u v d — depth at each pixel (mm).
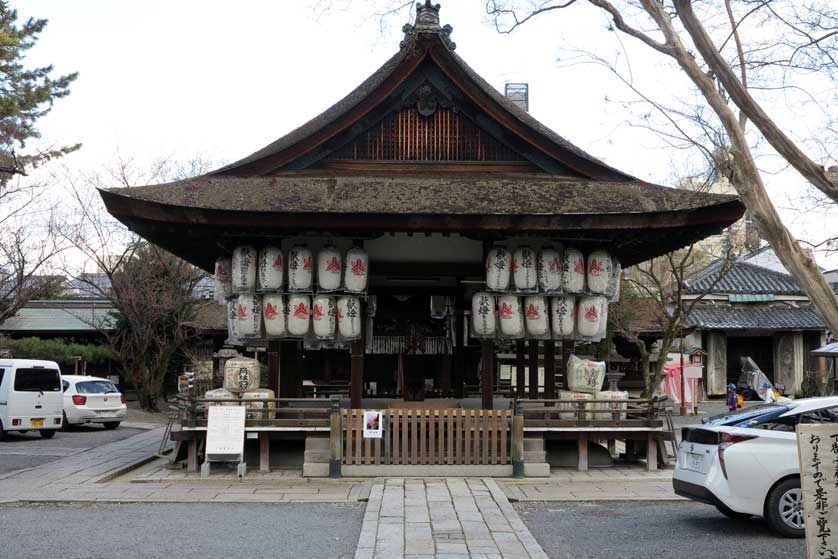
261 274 13617
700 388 37875
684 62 7441
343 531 9141
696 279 38531
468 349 18578
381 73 15609
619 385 34781
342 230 13164
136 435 22516
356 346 13820
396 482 12203
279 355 14672
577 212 12844
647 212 12609
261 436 13477
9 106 20438
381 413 12984
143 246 30688
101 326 33906
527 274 13617
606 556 8062
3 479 13039
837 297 6625
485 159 14836
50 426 21734
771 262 45594
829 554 6348
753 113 7148
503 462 13055
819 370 37625
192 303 31844
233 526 9414
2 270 29453
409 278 16516
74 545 8414
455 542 8289
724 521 9938
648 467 13898
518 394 16734
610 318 28438
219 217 12570
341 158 14711
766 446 9008
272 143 15633
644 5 7859
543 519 10047
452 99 14703
